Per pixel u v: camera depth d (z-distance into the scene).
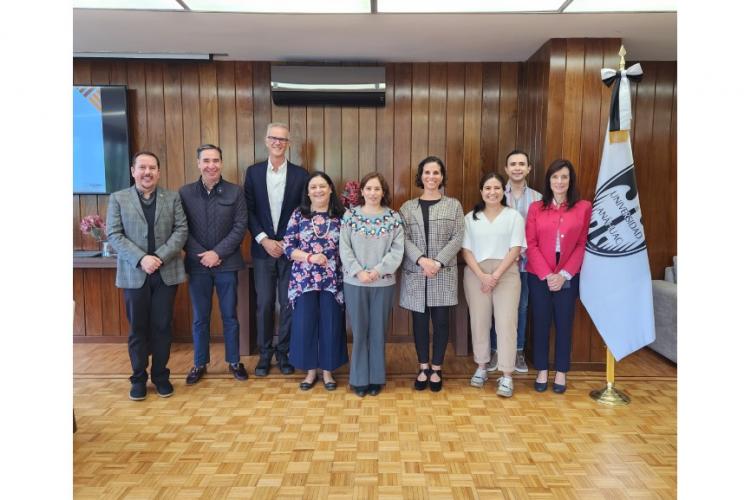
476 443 2.63
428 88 4.34
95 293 4.28
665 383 3.49
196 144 4.35
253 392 3.29
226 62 4.29
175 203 3.21
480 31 3.48
